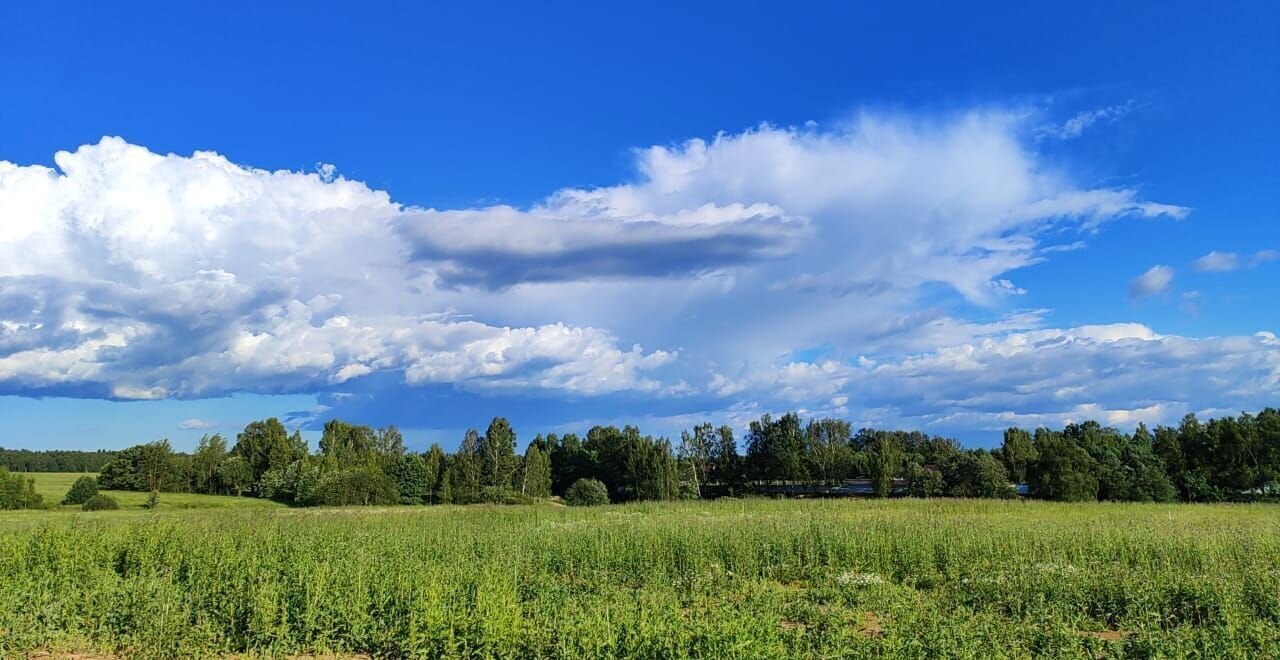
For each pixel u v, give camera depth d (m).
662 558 21.77
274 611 13.06
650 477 82.44
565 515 40.03
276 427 87.94
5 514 44.12
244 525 26.80
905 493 75.19
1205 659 11.68
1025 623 13.95
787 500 57.50
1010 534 25.17
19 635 12.74
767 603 15.62
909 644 11.57
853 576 19.50
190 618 13.88
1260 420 74.25
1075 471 65.88
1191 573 19.00
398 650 12.40
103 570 19.19
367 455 80.75
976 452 78.62
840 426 98.75
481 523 33.44
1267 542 23.20
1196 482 70.31
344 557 19.52
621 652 11.25
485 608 12.62
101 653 12.66
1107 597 16.25
